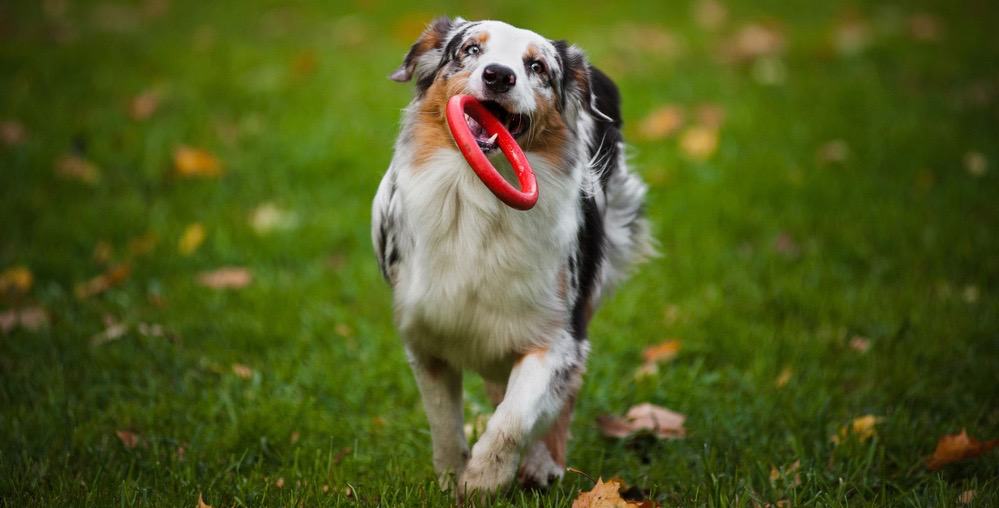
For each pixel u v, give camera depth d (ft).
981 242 25.79
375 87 36.91
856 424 17.57
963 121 34.83
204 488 15.51
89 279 24.30
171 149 31.58
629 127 33.65
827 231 26.96
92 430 17.39
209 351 21.08
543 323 15.03
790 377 19.90
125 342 21.13
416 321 15.34
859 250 25.79
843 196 29.17
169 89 36.06
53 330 21.29
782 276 24.63
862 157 31.91
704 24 46.75
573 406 16.99
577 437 18.31
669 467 16.79
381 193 16.84
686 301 23.62
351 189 29.71
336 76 38.09
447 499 15.06
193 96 35.73
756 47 42.83
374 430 18.29
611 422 18.31
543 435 15.37
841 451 16.89
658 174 29.96
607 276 18.53
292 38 43.55
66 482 15.30
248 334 21.70
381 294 24.03
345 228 27.14
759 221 27.53
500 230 14.57
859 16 49.55
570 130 15.58
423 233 14.84
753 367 20.66
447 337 15.34
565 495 15.81
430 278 14.94
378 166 30.83
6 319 21.70
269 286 23.90
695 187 29.63
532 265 14.71
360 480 16.21
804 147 32.71
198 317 22.36
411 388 19.92
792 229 27.25
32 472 15.74
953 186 29.43
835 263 25.45
